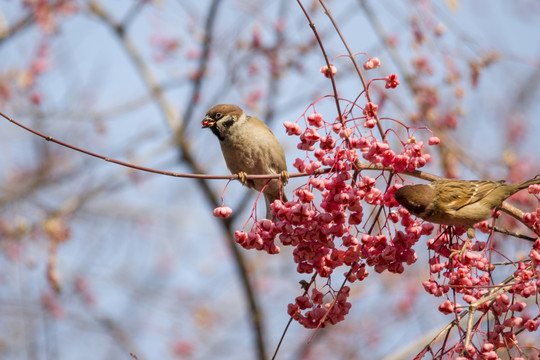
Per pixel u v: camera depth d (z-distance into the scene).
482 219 7.01
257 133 10.65
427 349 5.98
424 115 12.16
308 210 6.29
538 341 8.47
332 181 6.33
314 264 6.53
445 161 12.23
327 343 18.11
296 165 6.83
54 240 13.95
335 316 6.44
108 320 17.94
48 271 13.62
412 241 6.44
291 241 6.41
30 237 16.41
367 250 6.43
